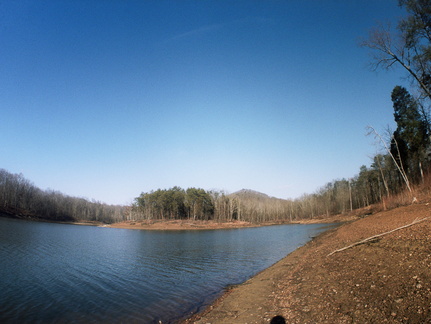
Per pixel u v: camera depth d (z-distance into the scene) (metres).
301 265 18.42
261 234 62.72
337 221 86.00
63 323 11.99
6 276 19.80
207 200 121.69
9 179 119.31
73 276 20.80
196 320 11.84
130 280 19.94
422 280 8.82
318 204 128.50
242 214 131.62
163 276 21.30
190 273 22.38
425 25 24.19
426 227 14.58
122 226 101.56
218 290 17.20
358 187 105.69
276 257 28.84
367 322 7.85
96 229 87.75
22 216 106.31
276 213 148.25
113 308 13.94
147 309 13.79
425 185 42.47
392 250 12.84
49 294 16.12
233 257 30.30
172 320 12.26
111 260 28.61
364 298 9.33
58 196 144.75
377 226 22.94
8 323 11.84
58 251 33.19
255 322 10.40
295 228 77.81
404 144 51.00
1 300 14.73
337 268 13.82
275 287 15.00
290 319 9.80
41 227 74.75
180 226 95.94
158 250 37.03
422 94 27.48
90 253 33.12
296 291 12.79
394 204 41.91
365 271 11.75
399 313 7.64
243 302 13.43
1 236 44.34
